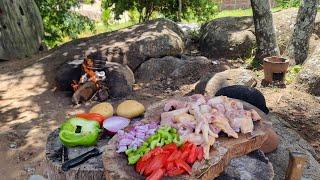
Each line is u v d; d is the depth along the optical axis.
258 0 1.72
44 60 1.79
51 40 2.44
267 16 1.74
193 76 1.69
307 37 1.75
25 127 1.31
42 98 1.52
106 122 0.83
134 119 0.90
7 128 1.30
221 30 1.99
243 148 0.74
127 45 1.73
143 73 1.70
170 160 0.64
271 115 1.31
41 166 1.10
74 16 2.46
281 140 1.11
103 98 1.49
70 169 0.74
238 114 0.79
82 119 0.83
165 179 0.63
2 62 1.89
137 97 1.52
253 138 0.75
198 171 0.64
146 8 2.57
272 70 1.54
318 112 1.38
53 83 1.63
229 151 0.71
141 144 0.69
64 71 1.57
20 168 1.09
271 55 1.76
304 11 1.72
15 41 1.99
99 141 0.83
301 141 1.14
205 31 2.10
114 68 1.55
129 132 0.74
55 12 2.41
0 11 1.94
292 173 0.83
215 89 1.43
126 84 1.54
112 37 1.85
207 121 0.73
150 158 0.65
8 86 1.61
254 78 1.54
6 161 1.13
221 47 1.94
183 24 2.46
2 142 1.22
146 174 0.64
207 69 1.72
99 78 1.50
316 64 1.58
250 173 0.73
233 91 0.98
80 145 0.80
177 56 1.83
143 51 1.73
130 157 0.66
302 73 1.57
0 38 1.90
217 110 0.79
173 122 0.75
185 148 0.67
